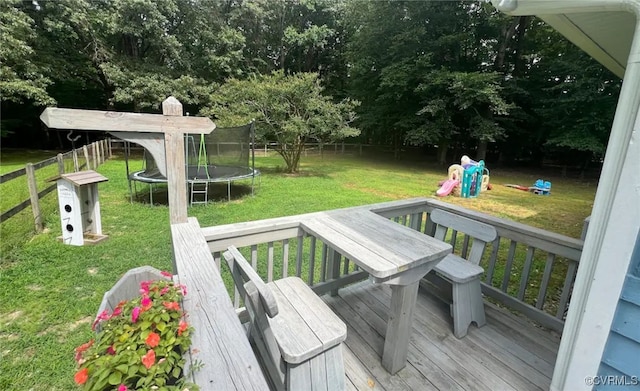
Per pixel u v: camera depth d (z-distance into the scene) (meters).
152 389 0.74
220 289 1.22
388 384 1.58
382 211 2.42
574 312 1.26
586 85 10.38
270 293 0.98
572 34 1.73
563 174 12.54
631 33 1.56
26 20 8.88
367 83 13.96
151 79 11.56
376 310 2.20
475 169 7.86
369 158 16.19
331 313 1.41
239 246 1.83
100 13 10.33
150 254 3.41
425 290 2.44
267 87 8.91
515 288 3.01
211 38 13.25
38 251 3.33
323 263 2.30
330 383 1.23
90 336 2.08
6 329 2.12
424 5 11.34
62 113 1.88
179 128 2.13
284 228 1.96
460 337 1.92
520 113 12.02
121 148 13.40
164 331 0.91
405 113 13.34
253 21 16.02
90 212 3.82
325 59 18.67
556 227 5.30
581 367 1.24
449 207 2.59
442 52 12.09
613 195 1.10
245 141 7.55
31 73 9.38
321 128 9.20
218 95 10.24
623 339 1.13
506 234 2.26
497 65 11.98
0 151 13.16
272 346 1.10
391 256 1.50
